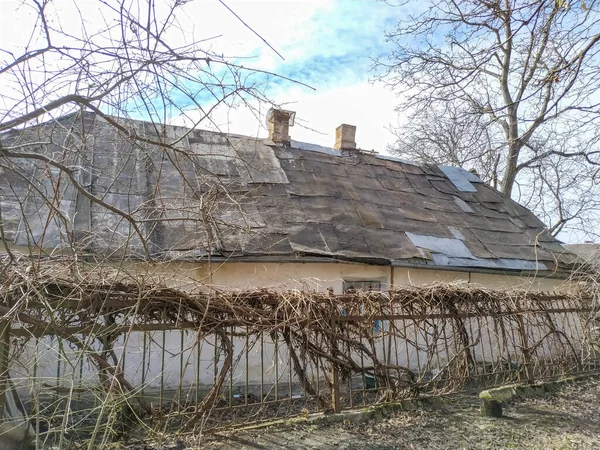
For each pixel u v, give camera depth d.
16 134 4.09
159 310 4.44
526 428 5.27
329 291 5.52
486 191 13.66
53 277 3.93
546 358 7.50
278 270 7.97
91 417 4.37
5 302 3.70
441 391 6.25
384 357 5.87
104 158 7.79
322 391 5.60
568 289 8.14
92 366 4.34
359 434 4.86
